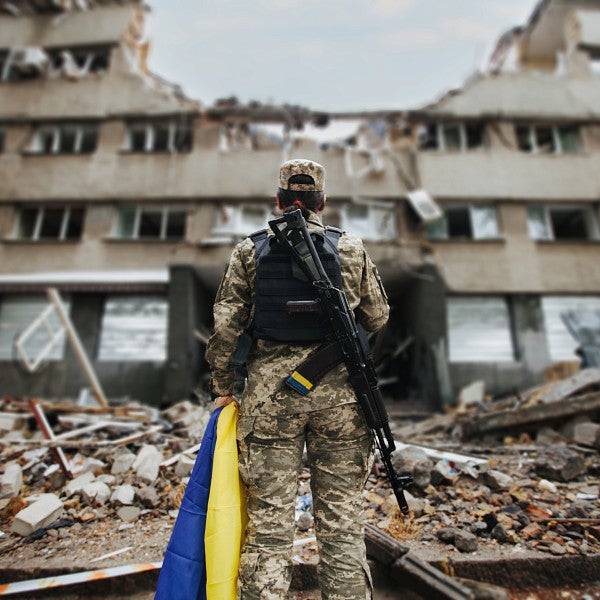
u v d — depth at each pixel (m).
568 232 13.41
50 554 1.99
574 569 1.80
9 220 11.50
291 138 12.10
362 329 1.64
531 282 10.82
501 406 5.67
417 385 10.26
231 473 1.52
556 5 13.64
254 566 1.34
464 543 1.91
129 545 2.06
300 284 1.52
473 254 11.02
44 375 9.80
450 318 10.73
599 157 12.12
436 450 3.19
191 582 1.41
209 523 1.45
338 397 1.46
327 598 1.37
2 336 10.18
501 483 2.55
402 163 11.87
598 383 4.86
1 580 1.84
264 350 1.52
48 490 2.77
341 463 1.48
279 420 1.44
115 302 10.41
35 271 10.92
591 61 13.45
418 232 11.33
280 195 1.73
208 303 11.34
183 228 12.89
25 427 4.42
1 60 13.35
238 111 12.12
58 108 12.44
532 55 15.50
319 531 1.46
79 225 13.17
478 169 11.84
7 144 12.16
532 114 12.38
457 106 12.38
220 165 11.81
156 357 10.05
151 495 2.51
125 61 12.92
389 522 2.18
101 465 2.97
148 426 4.12
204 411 4.13
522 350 10.37
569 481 2.75
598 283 10.85
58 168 11.84
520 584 1.78
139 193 11.58
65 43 13.26
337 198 11.49
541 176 11.84
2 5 13.72
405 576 1.71
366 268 1.68
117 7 13.52
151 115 12.30
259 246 1.61
